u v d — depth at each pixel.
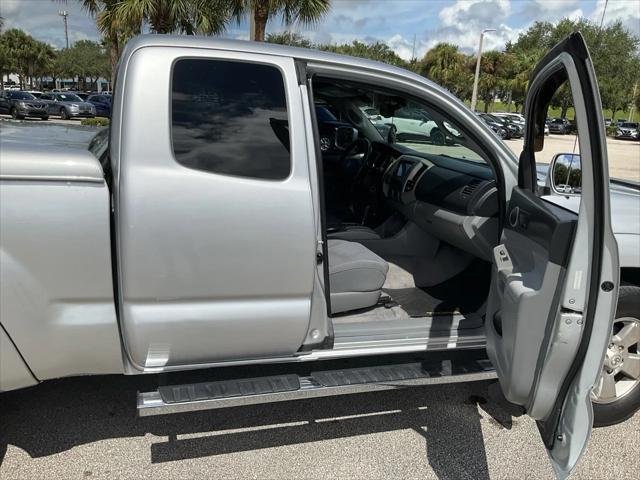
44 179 1.90
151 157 2.03
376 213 4.04
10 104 20.78
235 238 2.11
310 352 2.44
